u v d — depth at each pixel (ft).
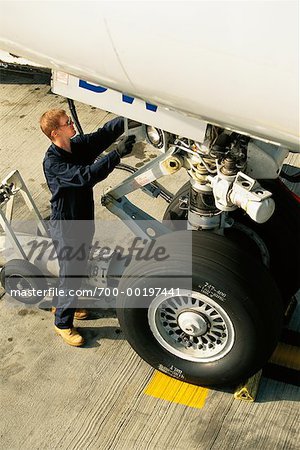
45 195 17.08
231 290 10.42
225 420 11.69
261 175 10.51
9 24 9.05
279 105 7.93
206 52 7.86
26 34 9.05
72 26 8.52
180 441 11.39
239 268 10.44
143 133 11.13
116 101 10.09
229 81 8.02
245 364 11.18
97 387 12.34
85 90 10.22
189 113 9.21
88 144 11.96
